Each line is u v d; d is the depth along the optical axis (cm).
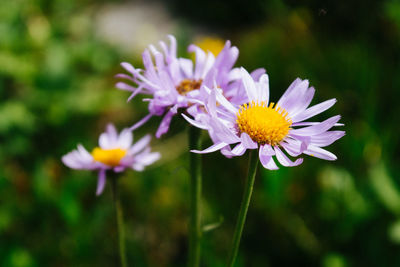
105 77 50
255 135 18
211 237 31
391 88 36
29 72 41
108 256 32
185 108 20
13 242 32
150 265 32
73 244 31
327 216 31
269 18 54
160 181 35
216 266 28
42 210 33
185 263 32
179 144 37
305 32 45
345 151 33
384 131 33
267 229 32
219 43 51
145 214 34
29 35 44
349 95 36
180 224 34
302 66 42
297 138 18
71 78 42
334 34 44
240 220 18
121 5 79
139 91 20
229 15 71
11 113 38
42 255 31
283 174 31
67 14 49
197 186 21
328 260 30
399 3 39
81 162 24
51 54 43
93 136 43
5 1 46
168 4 78
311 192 32
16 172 38
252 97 19
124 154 23
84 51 46
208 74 19
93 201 34
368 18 41
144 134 42
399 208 30
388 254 29
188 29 69
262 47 48
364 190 31
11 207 33
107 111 46
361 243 30
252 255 31
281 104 19
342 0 42
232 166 36
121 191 35
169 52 21
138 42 66
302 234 31
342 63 39
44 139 40
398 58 38
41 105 40
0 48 42
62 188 32
